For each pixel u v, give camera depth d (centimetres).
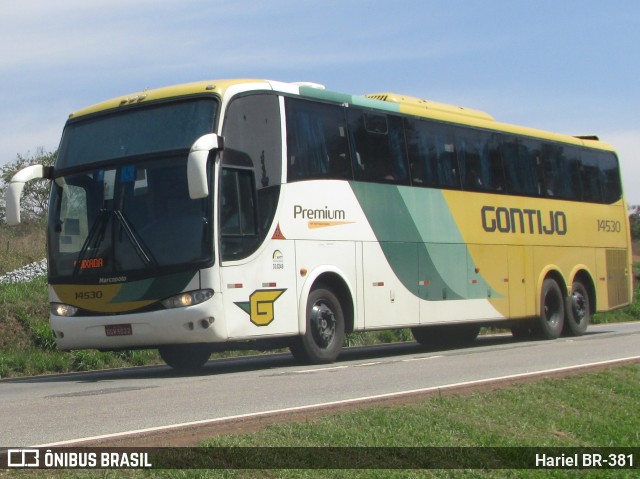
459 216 1952
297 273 1560
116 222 1468
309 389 1180
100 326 1464
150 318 1425
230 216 1446
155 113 1490
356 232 1691
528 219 2161
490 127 2084
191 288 1411
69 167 1538
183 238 1423
